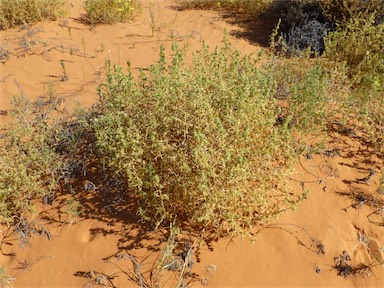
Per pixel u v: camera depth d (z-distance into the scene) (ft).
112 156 11.71
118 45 22.35
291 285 10.12
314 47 22.31
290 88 14.82
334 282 10.25
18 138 13.51
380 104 14.30
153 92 12.30
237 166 9.77
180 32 24.94
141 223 11.23
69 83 18.33
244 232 10.59
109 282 9.98
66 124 14.70
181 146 11.35
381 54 18.58
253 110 11.51
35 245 11.14
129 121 11.50
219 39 24.34
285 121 12.15
